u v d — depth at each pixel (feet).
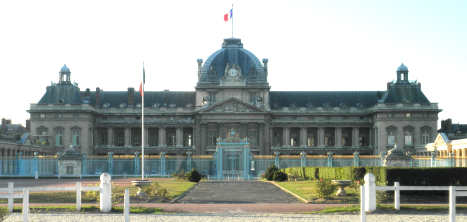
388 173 154.92
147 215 115.14
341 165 333.01
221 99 475.31
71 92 474.08
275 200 151.53
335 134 488.85
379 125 464.65
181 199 153.99
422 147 434.30
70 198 144.66
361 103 492.54
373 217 112.06
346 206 129.59
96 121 486.38
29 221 105.81
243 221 107.14
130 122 486.79
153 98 501.15
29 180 269.85
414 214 116.37
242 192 182.09
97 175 303.48
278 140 495.41
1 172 311.68
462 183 152.56
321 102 498.69
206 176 314.96
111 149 482.28
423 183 153.07
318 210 125.59
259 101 469.16
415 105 463.42
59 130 464.24
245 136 466.70
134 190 170.91
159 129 486.38
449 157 280.10
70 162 297.74
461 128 486.79
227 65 474.90
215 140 471.21
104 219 108.27
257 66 480.64
